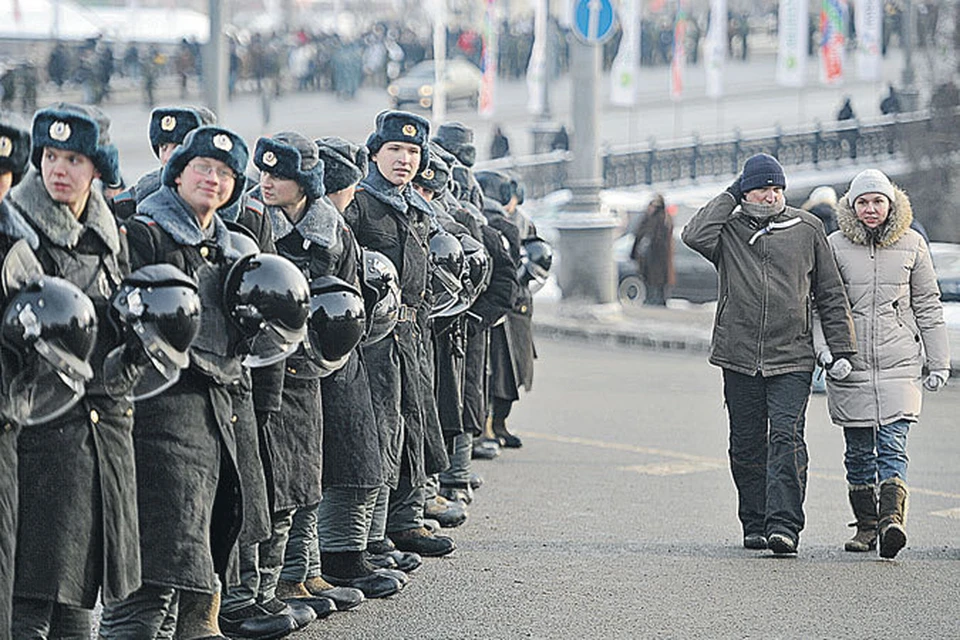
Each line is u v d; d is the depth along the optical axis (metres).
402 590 19.27
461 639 17.22
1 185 11.88
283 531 16.73
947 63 77.56
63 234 12.68
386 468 18.55
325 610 17.84
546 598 19.14
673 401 38.84
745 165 21.77
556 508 25.03
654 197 60.88
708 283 64.50
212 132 14.28
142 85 124.12
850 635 17.72
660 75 155.00
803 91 136.88
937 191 77.69
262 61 133.12
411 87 127.06
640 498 26.09
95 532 12.91
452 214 22.73
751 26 187.62
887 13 151.75
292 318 14.39
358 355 18.14
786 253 21.42
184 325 13.08
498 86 147.50
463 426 22.59
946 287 55.00
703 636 17.58
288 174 16.72
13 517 12.16
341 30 199.12
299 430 16.59
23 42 129.62
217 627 15.29
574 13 55.41
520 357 29.55
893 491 21.45
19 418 12.11
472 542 22.28
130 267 13.74
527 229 29.16
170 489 13.91
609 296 56.69
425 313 19.78
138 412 13.92
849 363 21.53
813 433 33.12
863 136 100.88
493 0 101.19
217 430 14.36
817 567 21.02
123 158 91.50
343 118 122.25
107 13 141.88
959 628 18.11
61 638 13.20
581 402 38.38
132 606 13.94
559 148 96.50
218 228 14.62
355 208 19.19
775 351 21.42
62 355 12.05
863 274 21.80
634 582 20.02
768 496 21.50
